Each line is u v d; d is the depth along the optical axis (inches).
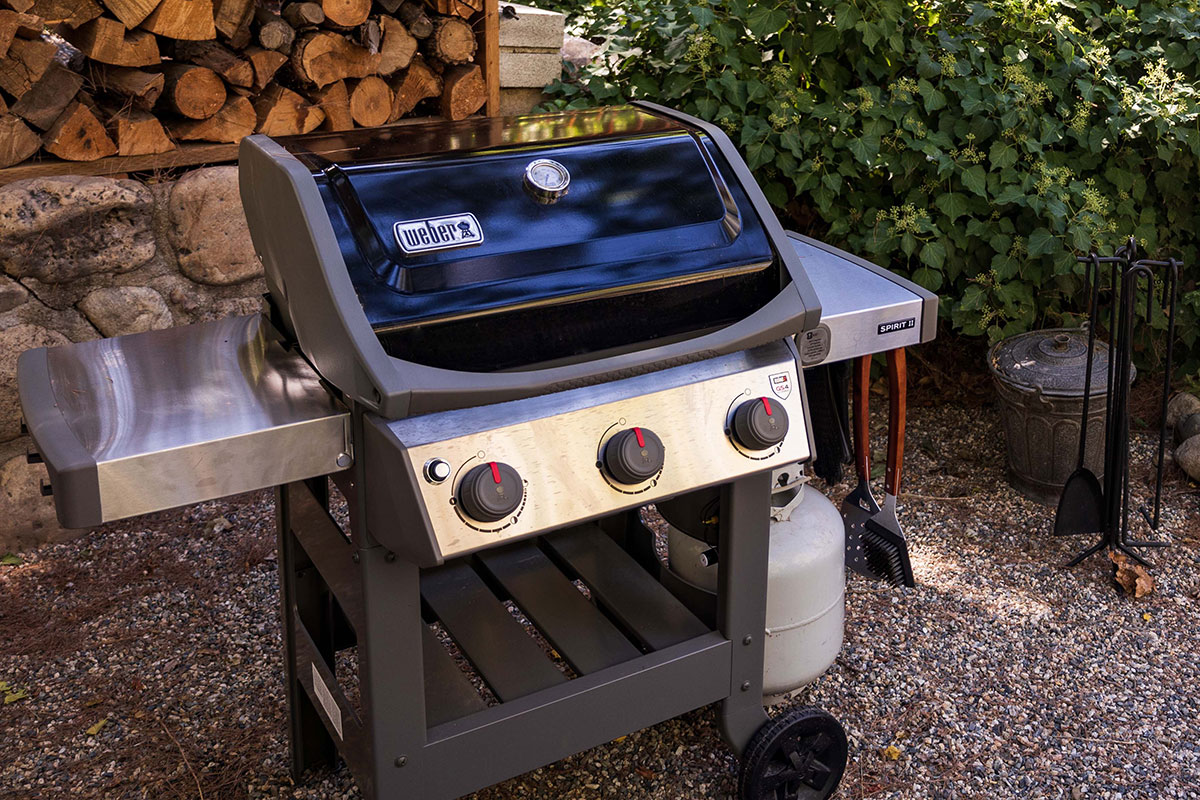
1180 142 140.2
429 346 50.4
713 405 57.5
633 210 57.4
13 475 109.0
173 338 63.3
